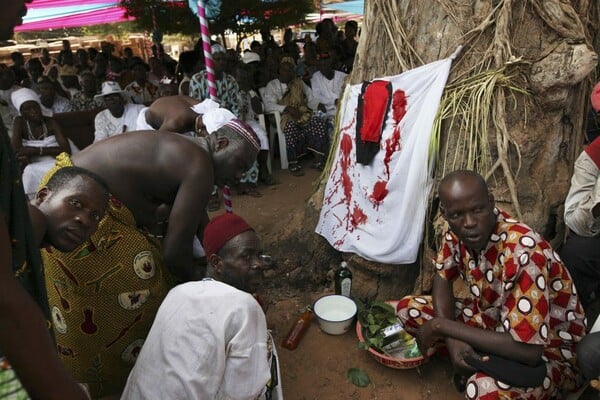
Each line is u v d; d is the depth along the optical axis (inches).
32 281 40.7
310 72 271.0
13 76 222.2
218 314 55.7
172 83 240.5
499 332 69.6
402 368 90.5
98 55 318.7
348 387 89.4
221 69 174.6
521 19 90.2
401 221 100.7
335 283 113.0
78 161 75.3
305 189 195.8
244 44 472.7
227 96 178.5
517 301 65.2
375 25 110.6
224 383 56.0
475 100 92.8
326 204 124.6
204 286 59.9
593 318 98.7
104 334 78.1
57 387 36.1
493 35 92.5
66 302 74.8
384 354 92.2
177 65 297.3
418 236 100.1
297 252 130.0
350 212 115.3
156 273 79.2
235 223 66.3
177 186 76.9
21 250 37.8
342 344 100.7
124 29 506.6
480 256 71.6
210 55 105.3
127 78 275.0
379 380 90.7
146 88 239.8
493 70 92.1
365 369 93.7
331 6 409.4
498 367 68.4
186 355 54.8
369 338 95.9
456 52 93.8
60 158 74.7
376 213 106.8
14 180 36.8
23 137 174.4
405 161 99.0
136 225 79.6
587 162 86.1
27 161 172.7
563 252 96.0
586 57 84.9
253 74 234.2
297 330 102.2
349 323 102.5
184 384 53.7
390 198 102.9
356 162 111.1
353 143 113.0
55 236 57.0
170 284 84.0
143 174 75.6
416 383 89.6
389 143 101.2
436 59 98.0
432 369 92.6
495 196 94.0
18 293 32.9
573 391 75.6
